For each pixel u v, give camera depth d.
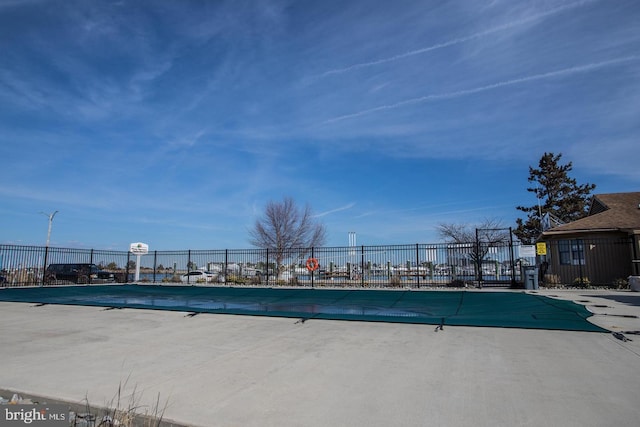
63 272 24.09
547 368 5.70
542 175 37.22
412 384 5.15
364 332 8.61
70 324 10.16
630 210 21.47
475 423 3.96
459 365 5.96
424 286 20.77
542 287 19.03
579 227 20.73
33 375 5.80
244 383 5.33
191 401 4.71
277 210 40.00
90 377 5.68
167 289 19.05
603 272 20.25
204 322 10.25
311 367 6.03
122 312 12.20
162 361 6.52
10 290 18.80
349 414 4.25
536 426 3.87
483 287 19.45
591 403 4.39
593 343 7.12
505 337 7.78
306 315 10.82
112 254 26.22
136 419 4.22
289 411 4.37
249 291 17.39
